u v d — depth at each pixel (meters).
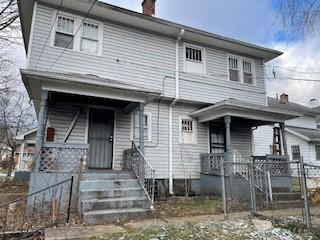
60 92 7.96
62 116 9.51
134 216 6.52
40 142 7.23
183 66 11.97
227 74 12.95
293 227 5.47
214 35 12.23
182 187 11.12
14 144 19.48
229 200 8.88
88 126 9.86
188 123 12.05
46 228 5.39
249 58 13.83
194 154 11.78
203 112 11.36
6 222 5.70
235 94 12.86
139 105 8.92
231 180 9.60
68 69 9.47
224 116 10.79
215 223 5.60
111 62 10.34
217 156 10.66
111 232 5.07
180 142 11.58
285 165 10.79
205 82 12.25
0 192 9.75
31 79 7.42
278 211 7.48
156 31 11.66
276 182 10.30
